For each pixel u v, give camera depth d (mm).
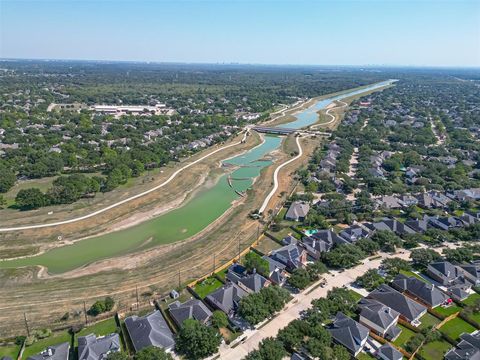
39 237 160375
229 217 186000
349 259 138750
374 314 108938
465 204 195625
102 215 181375
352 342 99938
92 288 128250
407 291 124750
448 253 143375
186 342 98312
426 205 193500
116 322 111312
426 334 104750
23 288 128125
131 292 126000
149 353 90875
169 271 138875
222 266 140125
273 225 173375
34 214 178375
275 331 107625
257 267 132375
